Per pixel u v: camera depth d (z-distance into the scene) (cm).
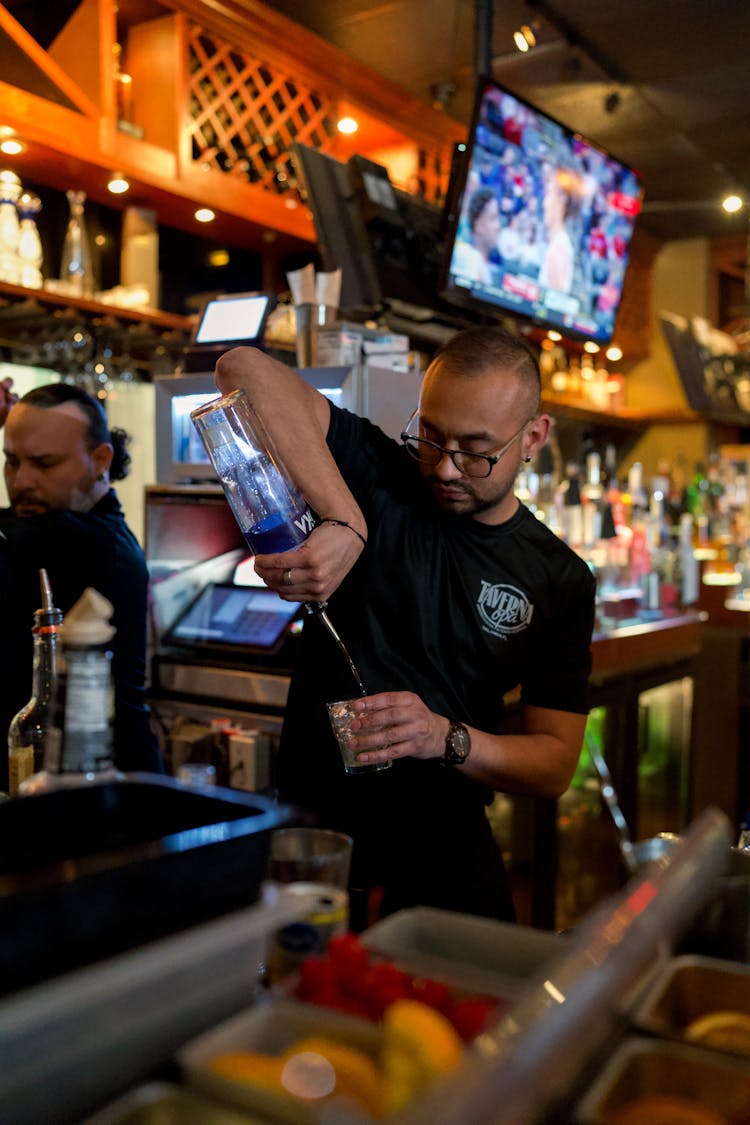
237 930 65
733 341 657
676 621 377
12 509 207
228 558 255
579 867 331
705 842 81
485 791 167
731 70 433
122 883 63
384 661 164
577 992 56
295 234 399
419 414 159
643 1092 68
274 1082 56
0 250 307
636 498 417
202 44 371
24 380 354
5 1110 54
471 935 80
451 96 463
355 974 68
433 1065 56
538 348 492
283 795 168
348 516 132
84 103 314
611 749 332
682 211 586
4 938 57
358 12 379
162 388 247
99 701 80
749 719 455
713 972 81
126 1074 60
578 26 397
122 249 372
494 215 323
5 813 73
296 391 155
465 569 163
